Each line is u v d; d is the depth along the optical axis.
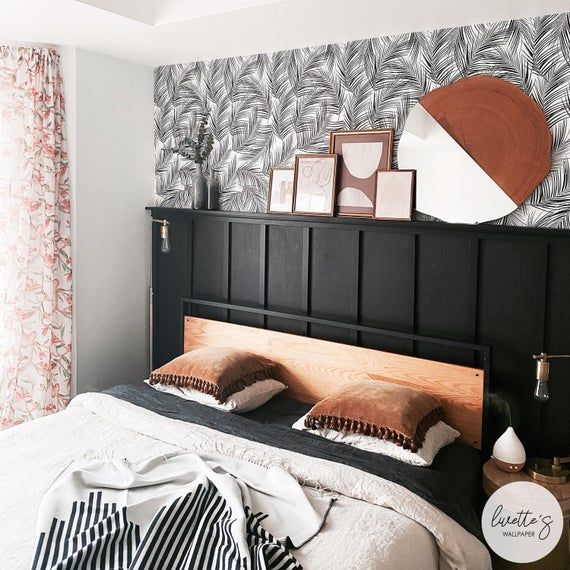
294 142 3.31
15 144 3.36
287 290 3.36
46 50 3.35
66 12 2.72
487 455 2.77
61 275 3.48
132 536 1.87
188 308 3.76
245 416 2.97
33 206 3.39
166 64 3.75
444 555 2.13
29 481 2.26
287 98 3.31
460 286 2.83
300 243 3.29
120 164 3.70
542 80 2.59
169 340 3.88
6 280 3.37
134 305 3.88
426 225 2.84
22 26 2.96
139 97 3.77
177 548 1.84
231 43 3.16
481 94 2.72
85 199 3.53
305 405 3.17
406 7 2.49
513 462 2.49
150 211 3.91
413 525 2.09
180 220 3.75
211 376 2.97
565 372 2.61
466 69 2.76
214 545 1.86
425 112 2.86
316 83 3.20
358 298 3.11
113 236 3.71
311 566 1.82
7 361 3.39
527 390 2.70
